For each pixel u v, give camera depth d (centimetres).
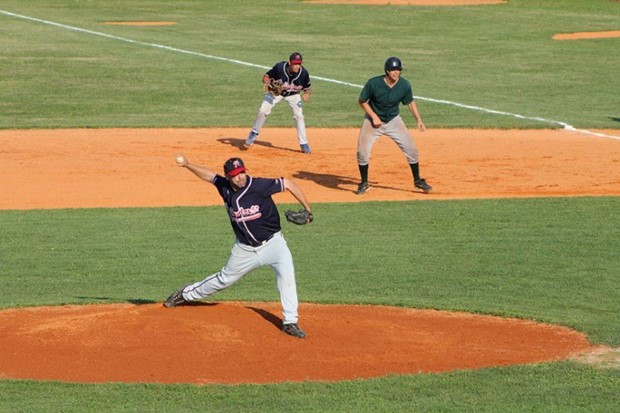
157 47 7919
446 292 2627
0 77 6562
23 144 4734
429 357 2094
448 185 4038
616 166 4359
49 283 2745
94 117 5419
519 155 4578
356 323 2312
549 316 2389
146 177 4147
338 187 4009
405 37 8575
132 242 3189
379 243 3161
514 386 1920
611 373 1995
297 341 2155
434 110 5650
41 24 9088
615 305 2500
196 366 2011
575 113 5591
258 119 4634
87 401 1841
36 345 2117
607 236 3216
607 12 10069
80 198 3816
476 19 9594
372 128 3784
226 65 7150
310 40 8400
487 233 3272
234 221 2134
